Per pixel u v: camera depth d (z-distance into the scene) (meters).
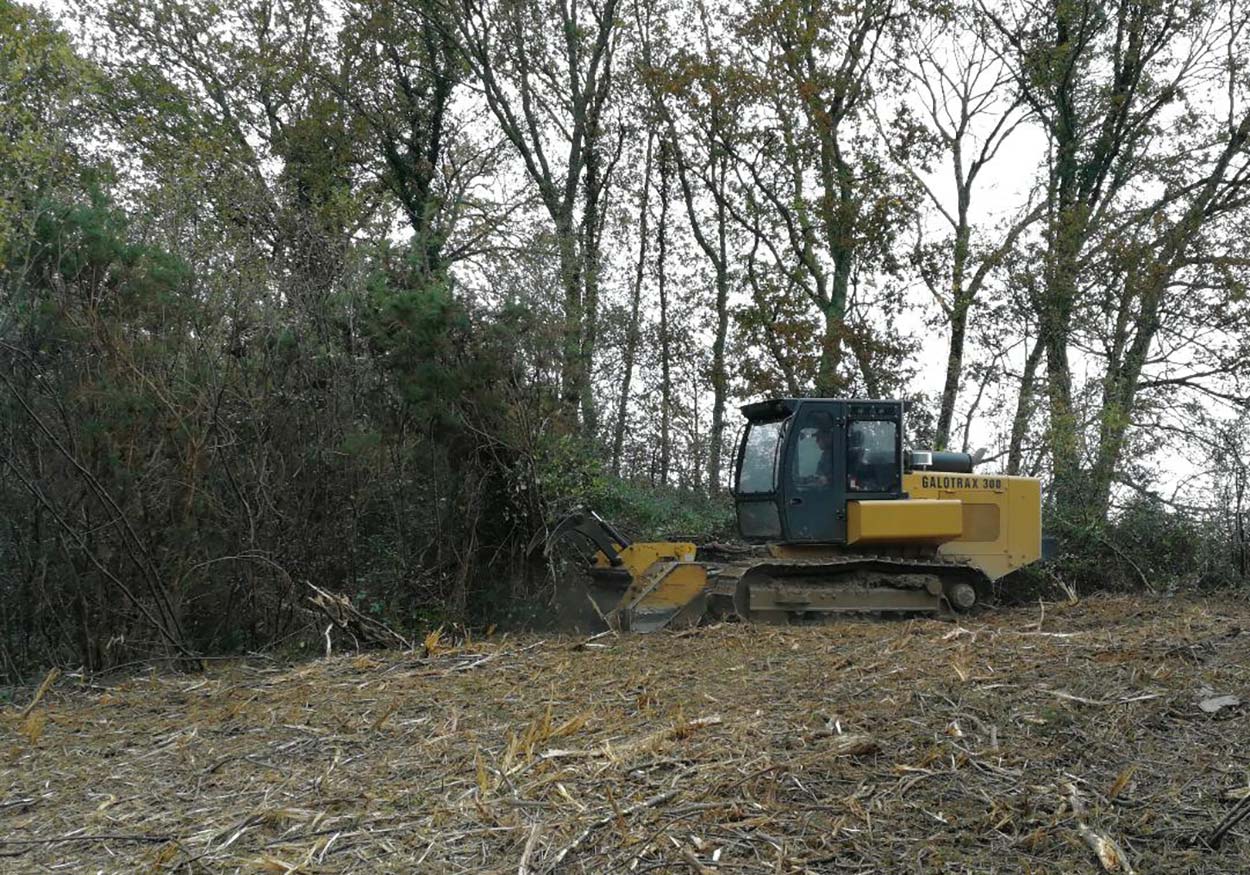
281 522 10.42
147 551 9.38
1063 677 6.83
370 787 5.28
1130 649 7.88
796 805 4.73
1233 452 16.02
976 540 12.59
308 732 6.43
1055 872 4.12
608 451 19.52
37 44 10.12
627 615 10.84
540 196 23.41
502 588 11.84
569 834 4.47
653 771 5.23
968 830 4.49
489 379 11.44
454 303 11.23
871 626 10.55
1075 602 12.74
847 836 4.41
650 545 11.69
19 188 9.34
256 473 10.23
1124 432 17.16
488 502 11.85
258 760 5.92
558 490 11.91
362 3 21.66
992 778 5.04
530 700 7.01
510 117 22.34
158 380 9.41
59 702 7.88
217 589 10.12
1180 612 11.21
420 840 4.52
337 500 10.91
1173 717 5.97
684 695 6.95
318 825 4.76
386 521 11.44
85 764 6.03
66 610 9.53
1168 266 18.80
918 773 5.07
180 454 9.73
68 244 9.27
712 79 20.30
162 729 6.76
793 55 20.42
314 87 22.64
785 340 20.69
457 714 6.64
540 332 11.93
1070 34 21.64
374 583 11.05
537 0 21.62
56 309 9.13
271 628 10.47
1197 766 5.20
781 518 11.80
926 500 12.09
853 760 5.30
